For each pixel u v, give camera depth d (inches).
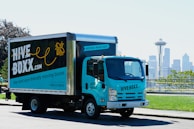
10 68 894.4
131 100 703.7
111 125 640.4
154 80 2071.9
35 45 827.4
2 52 3248.0
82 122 681.0
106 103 687.1
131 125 642.8
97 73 698.8
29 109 855.1
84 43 754.2
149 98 1299.2
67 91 741.3
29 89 836.6
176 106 992.9
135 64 722.8
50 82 782.5
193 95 1525.6
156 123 677.3
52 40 782.5
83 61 735.1
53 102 814.5
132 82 706.2
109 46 788.6
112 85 684.7
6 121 688.4
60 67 758.5
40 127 612.4
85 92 728.3
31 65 834.8
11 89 887.7
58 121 695.1
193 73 2753.4
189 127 629.3
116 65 702.5
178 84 2006.6
